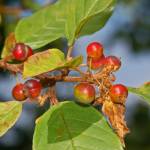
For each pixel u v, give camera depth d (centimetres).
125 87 28
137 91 29
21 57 30
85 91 27
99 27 31
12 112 29
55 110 28
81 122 28
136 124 63
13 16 48
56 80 28
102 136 28
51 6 36
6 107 29
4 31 47
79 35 31
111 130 28
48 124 28
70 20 31
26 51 30
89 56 28
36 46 35
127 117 63
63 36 35
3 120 29
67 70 28
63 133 28
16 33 35
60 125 28
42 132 27
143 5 61
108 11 31
